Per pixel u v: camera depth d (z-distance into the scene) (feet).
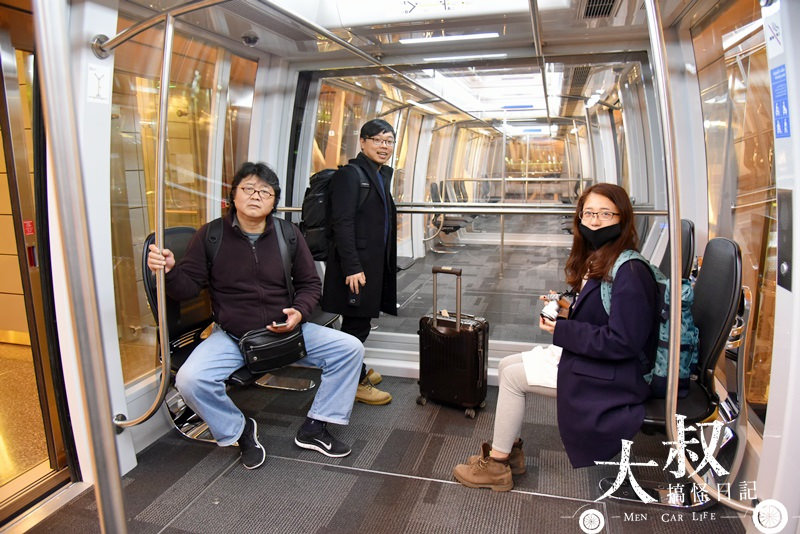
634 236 6.61
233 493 7.85
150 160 9.91
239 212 8.79
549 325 6.95
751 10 7.98
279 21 9.21
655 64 4.35
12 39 8.37
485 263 13.12
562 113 12.15
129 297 9.51
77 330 3.57
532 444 9.05
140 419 7.99
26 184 8.14
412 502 7.54
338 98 13.08
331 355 8.92
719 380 8.34
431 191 13.07
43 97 3.32
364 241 10.05
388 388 11.51
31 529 7.25
